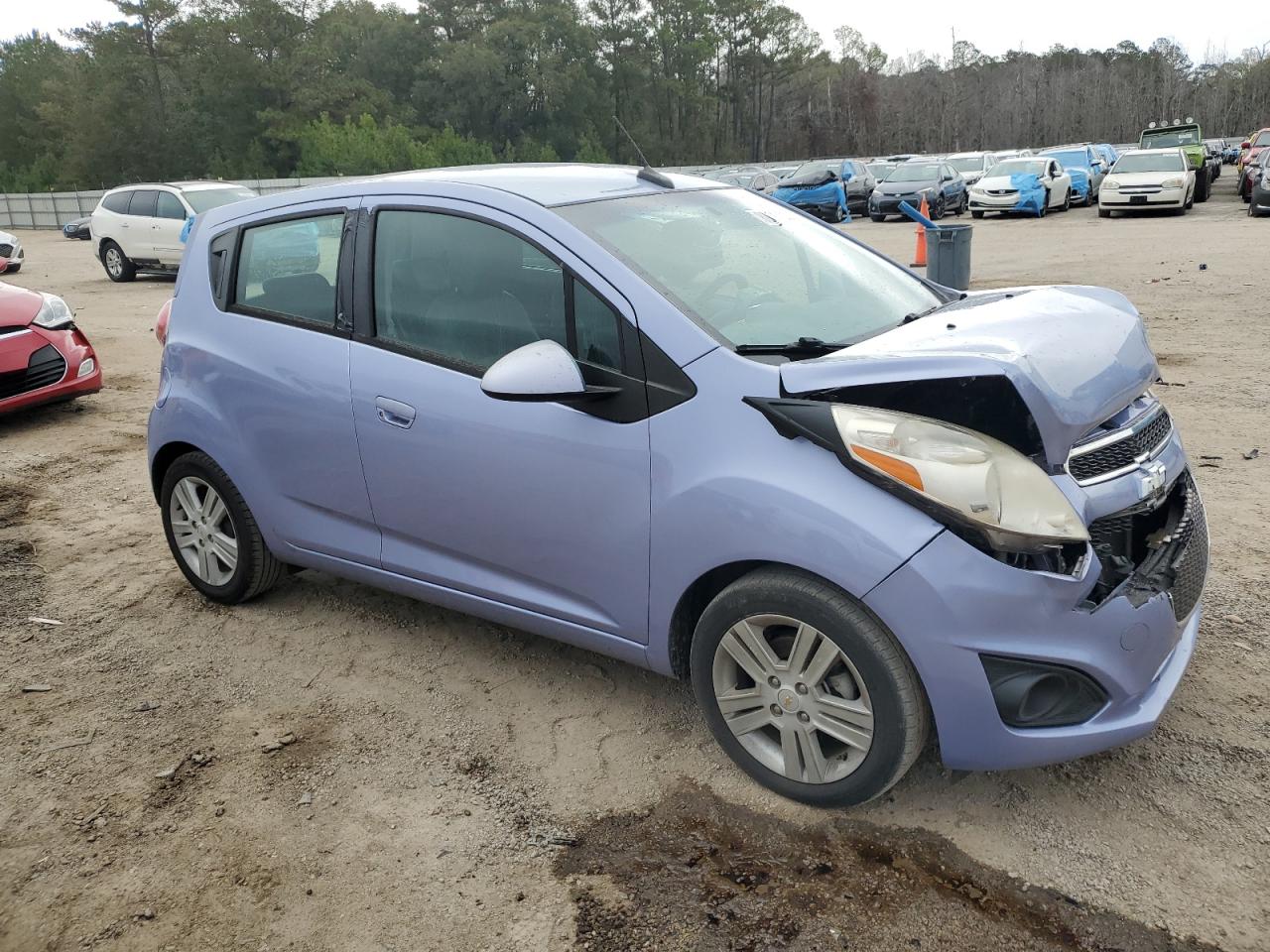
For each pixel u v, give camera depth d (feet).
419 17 287.69
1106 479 8.22
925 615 7.68
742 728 9.20
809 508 8.02
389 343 10.95
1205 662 11.04
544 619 10.39
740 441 8.45
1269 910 7.52
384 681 11.77
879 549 7.73
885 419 7.89
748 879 8.18
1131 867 8.05
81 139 228.02
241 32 229.25
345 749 10.41
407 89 282.36
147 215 58.29
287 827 9.19
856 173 99.35
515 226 10.02
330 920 8.01
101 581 15.19
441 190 10.71
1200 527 9.38
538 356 8.98
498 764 10.00
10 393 23.86
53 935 8.02
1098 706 8.06
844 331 9.93
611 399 9.18
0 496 19.57
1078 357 8.33
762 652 8.78
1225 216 69.21
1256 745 9.52
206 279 13.00
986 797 9.00
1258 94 289.94
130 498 19.17
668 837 8.77
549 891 8.19
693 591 9.21
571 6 289.94
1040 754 8.00
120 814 9.50
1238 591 12.69
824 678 8.55
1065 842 8.38
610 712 10.83
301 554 12.57
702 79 325.83
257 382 12.13
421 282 10.72
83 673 12.33
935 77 345.92
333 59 246.06
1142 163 76.79
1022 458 7.75
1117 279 41.32
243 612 13.80
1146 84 309.01
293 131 223.51
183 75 235.81
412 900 8.18
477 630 12.96
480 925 7.86
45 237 120.88
